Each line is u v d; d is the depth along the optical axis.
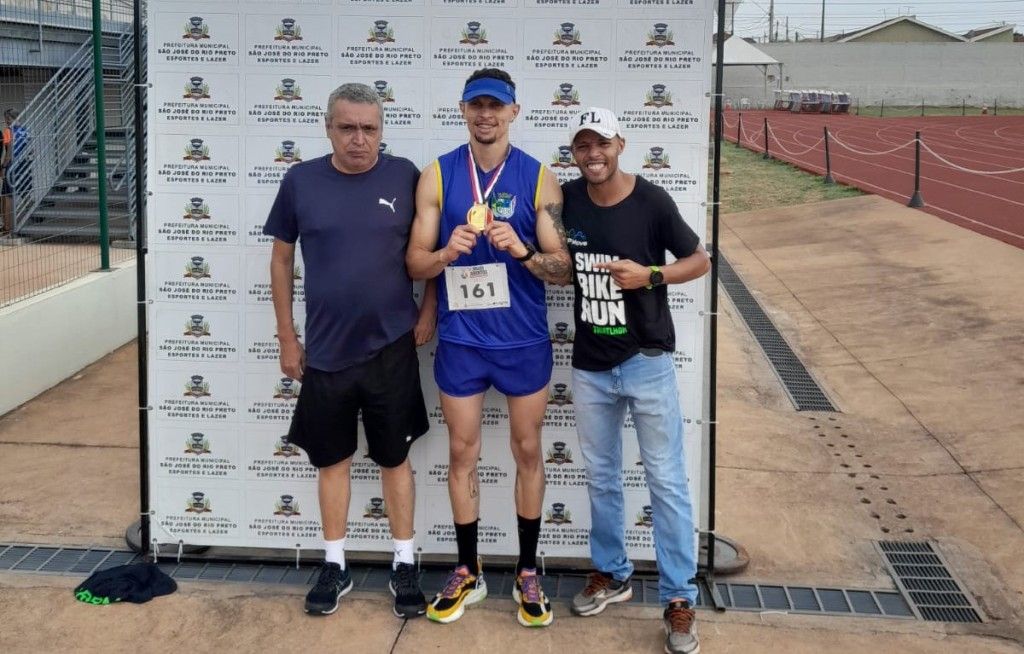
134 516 4.53
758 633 3.46
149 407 3.98
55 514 4.55
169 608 3.63
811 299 9.33
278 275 3.52
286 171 3.81
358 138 3.24
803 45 53.81
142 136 3.82
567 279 3.30
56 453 5.45
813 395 6.57
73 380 7.04
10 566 3.98
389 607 3.65
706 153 3.67
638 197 3.20
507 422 3.87
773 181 18.11
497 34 3.68
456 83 3.71
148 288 3.91
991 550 4.16
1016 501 4.66
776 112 47.12
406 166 3.46
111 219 10.27
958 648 3.37
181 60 3.76
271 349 3.92
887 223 12.80
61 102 11.26
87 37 11.94
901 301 8.85
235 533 4.03
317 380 3.43
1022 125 36.47
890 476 5.04
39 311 6.61
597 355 3.31
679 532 3.33
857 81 54.16
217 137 3.80
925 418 5.95
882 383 6.73
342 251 3.33
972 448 5.39
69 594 3.72
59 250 8.32
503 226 3.19
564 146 3.71
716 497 4.75
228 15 3.73
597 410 3.38
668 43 3.63
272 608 3.64
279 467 3.98
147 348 3.95
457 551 3.94
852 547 4.20
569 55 3.66
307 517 4.00
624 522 3.78
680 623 3.31
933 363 7.04
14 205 9.65
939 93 54.06
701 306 3.75
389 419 3.46
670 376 3.32
